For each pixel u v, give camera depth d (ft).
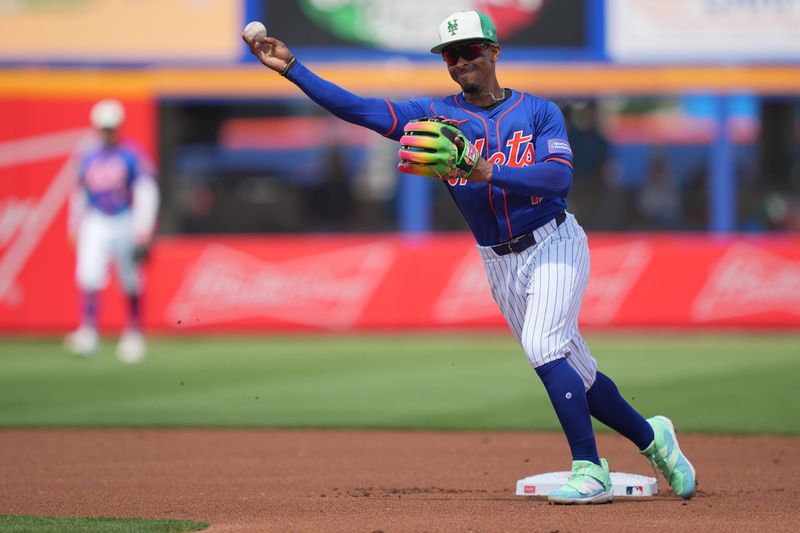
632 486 62.80
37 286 167.32
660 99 172.04
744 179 172.35
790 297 166.09
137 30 168.86
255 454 81.51
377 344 157.28
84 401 109.50
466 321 166.81
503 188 56.29
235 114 172.45
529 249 59.41
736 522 54.65
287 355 145.28
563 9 169.48
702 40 169.99
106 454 81.61
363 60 168.35
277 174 173.27
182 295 168.14
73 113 167.32
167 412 102.58
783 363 133.69
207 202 172.55
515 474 72.84
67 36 167.94
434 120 55.93
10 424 96.22
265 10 168.76
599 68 169.99
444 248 167.32
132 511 59.57
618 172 172.96
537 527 53.16
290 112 172.76
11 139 166.81
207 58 169.48
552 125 58.85
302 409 104.12
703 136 172.55
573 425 59.11
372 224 173.68
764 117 171.83
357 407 105.19
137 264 142.72
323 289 167.94
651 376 122.72
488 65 59.06
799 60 170.09
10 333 168.25
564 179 57.11
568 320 58.70
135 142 168.86
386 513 57.82
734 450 82.79
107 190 141.59
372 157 173.06
